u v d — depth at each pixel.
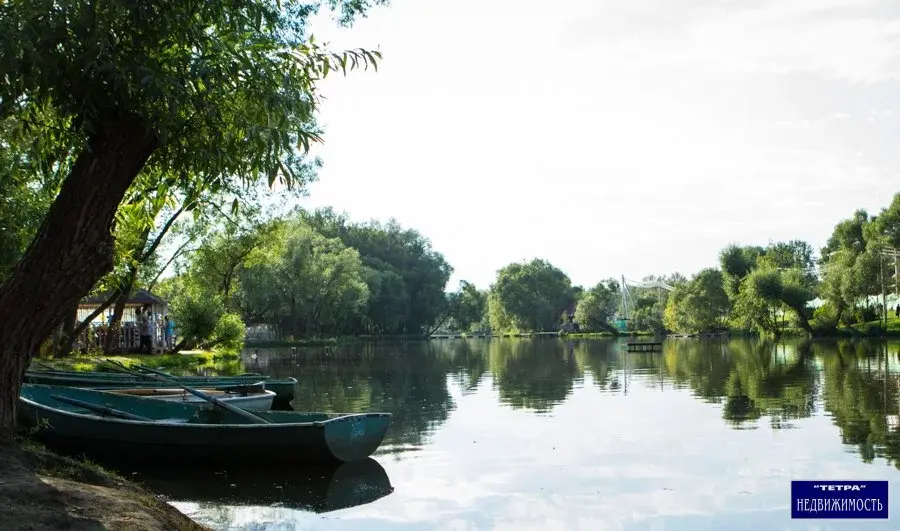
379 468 9.88
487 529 7.20
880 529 7.10
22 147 8.79
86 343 29.72
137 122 6.10
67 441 10.20
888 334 61.16
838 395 17.86
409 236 103.31
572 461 10.29
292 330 68.38
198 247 32.66
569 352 48.47
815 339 61.12
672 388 20.52
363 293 73.31
